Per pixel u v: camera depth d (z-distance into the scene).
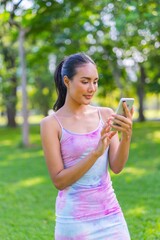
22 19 9.20
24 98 13.06
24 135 13.22
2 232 4.59
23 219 5.09
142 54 12.49
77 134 2.14
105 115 2.27
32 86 24.56
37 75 24.05
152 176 7.45
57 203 2.19
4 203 5.95
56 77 2.30
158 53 12.37
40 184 7.25
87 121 2.19
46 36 11.01
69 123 2.16
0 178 7.97
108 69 13.30
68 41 11.58
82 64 2.08
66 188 2.14
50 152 2.13
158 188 6.48
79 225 2.10
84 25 10.16
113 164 2.21
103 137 1.99
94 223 2.11
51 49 12.03
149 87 14.75
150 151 10.85
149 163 8.98
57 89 2.32
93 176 2.13
